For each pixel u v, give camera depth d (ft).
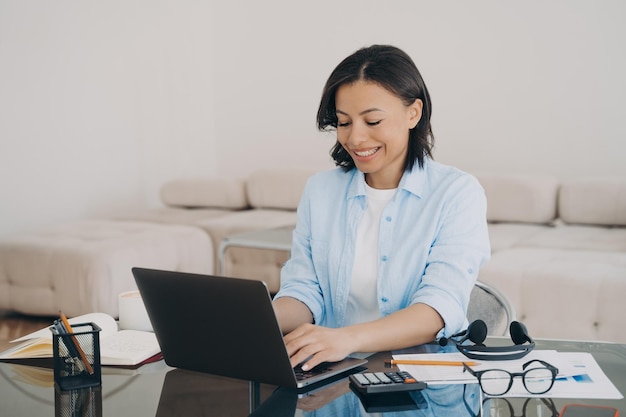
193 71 19.34
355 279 5.56
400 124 5.16
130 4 17.99
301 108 18.43
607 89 14.99
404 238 5.40
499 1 15.78
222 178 17.42
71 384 4.01
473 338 4.51
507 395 3.75
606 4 14.83
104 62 17.51
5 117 15.56
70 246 12.39
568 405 3.59
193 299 3.96
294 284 5.67
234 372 4.07
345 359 4.40
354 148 5.22
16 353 4.55
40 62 16.16
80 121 17.04
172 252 13.25
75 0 16.79
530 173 15.85
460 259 5.15
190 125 19.38
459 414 3.52
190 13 19.21
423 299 4.91
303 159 18.58
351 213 5.63
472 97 16.24
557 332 9.92
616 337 9.60
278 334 3.77
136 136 18.31
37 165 16.20
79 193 17.10
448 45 16.37
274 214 15.97
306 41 18.12
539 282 9.98
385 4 16.99
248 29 18.89
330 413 3.57
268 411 3.60
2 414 3.63
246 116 19.24
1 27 15.39
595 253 11.33
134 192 18.37
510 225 14.11
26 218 16.02
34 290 12.37
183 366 4.28
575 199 13.84
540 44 15.49
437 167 5.56
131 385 4.03
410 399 3.73
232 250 13.96
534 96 15.66
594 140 15.21
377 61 5.07
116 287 12.09
